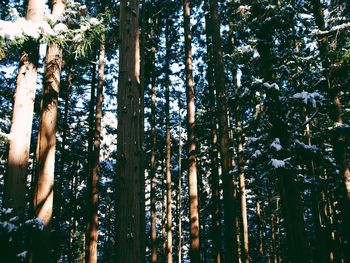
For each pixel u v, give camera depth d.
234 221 11.10
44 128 7.02
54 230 17.06
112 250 28.19
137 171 5.25
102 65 17.33
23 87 7.43
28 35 6.43
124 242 4.83
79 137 22.33
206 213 28.88
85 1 15.48
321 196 20.23
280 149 10.52
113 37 13.06
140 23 17.44
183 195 34.34
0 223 5.60
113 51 17.58
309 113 13.70
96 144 16.36
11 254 5.77
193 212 13.12
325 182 13.60
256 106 11.02
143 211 11.38
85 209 19.98
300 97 10.61
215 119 19.58
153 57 20.09
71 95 21.42
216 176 18.69
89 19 7.12
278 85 11.30
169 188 21.34
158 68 21.50
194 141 14.08
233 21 13.13
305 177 12.70
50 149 6.95
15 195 6.85
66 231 19.77
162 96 25.81
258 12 11.85
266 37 11.77
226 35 17.55
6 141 7.16
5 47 6.62
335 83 12.84
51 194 6.75
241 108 12.74
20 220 6.71
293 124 12.41
